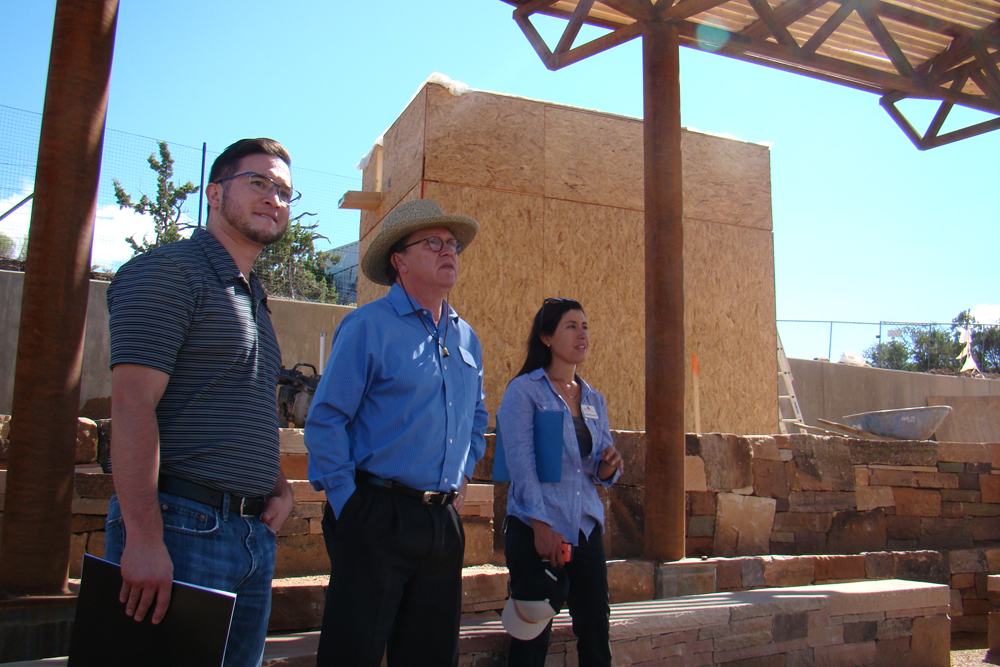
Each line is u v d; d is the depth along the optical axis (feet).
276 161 6.43
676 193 14.66
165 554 5.01
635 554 15.07
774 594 13.57
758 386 23.21
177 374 5.51
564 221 21.22
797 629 13.06
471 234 8.52
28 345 9.28
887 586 14.83
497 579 12.02
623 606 12.26
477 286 19.98
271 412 6.10
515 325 20.29
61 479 9.32
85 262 9.72
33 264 9.39
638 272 22.02
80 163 9.64
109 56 10.04
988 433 42.45
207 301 5.65
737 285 23.35
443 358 7.68
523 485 8.94
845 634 13.64
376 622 6.66
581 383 10.20
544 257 20.85
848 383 43.55
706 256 23.03
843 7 16.51
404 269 7.98
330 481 6.84
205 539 5.44
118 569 5.00
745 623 12.42
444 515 7.25
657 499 14.11
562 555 8.63
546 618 8.80
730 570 14.48
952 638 17.74
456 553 7.39
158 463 5.12
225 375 5.68
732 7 16.61
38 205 9.51
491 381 19.85
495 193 20.48
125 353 5.14
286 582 11.03
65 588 9.36
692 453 16.05
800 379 42.27
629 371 21.53
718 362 22.74
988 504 19.26
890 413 20.98
